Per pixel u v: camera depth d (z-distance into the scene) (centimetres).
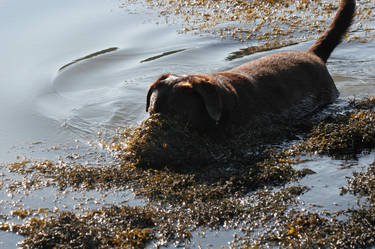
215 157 643
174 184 576
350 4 901
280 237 460
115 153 700
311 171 585
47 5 1523
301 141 689
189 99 658
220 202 527
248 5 1534
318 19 1338
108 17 1423
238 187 564
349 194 525
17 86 992
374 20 1295
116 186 594
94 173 627
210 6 1541
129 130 777
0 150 734
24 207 562
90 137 771
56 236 484
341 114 768
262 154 646
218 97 649
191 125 660
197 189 559
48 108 893
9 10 1475
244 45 1185
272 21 1353
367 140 641
